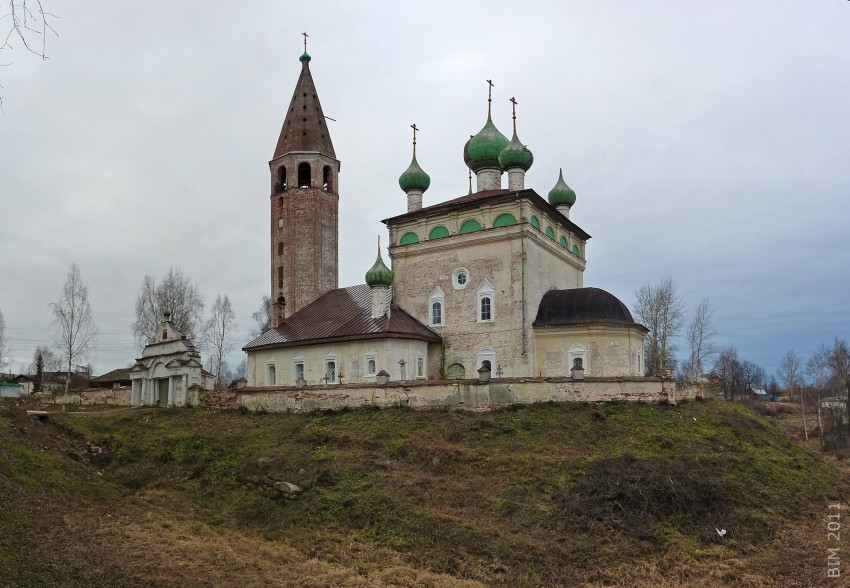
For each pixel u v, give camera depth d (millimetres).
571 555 22688
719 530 24562
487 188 57312
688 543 23719
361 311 53031
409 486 27375
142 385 51562
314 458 31031
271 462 30484
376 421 36000
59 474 29719
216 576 20797
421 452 30891
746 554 23250
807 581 21359
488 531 23938
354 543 23953
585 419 33719
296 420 38875
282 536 24984
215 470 31828
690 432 32969
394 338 47406
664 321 70312
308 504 26922
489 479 28125
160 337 51656
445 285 51062
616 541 23656
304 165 66125
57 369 101250
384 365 46969
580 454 29891
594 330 45344
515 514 25203
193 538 24125
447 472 29125
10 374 102250
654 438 31500
